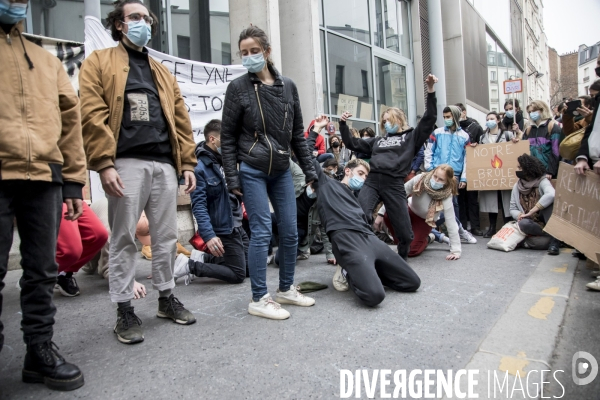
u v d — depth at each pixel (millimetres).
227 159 2717
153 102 2480
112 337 2512
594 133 3426
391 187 4199
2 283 1844
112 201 2410
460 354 2191
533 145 5773
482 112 17219
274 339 2428
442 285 3512
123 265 2455
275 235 4754
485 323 2607
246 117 2695
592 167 3662
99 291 3592
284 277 3059
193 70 5539
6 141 1744
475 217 6320
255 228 2793
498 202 6250
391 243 5660
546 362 2084
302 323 2686
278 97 2742
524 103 28734
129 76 2428
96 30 4480
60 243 2982
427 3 13430
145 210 2598
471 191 6293
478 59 16875
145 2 6305
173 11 6629
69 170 2055
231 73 5879
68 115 2051
